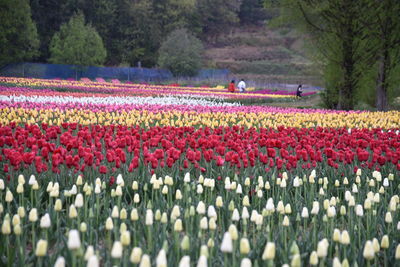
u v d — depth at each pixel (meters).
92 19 85.88
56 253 3.69
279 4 25.48
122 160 5.99
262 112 17.72
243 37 124.31
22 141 7.01
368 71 23.53
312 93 50.97
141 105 18.59
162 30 93.62
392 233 4.47
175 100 24.30
